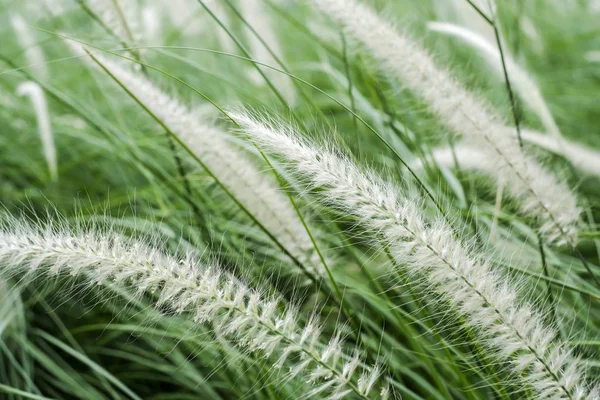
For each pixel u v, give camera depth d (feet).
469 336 2.20
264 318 2.12
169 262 2.11
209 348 2.45
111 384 2.78
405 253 2.12
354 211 2.11
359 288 2.49
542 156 2.65
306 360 2.15
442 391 2.37
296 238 2.45
